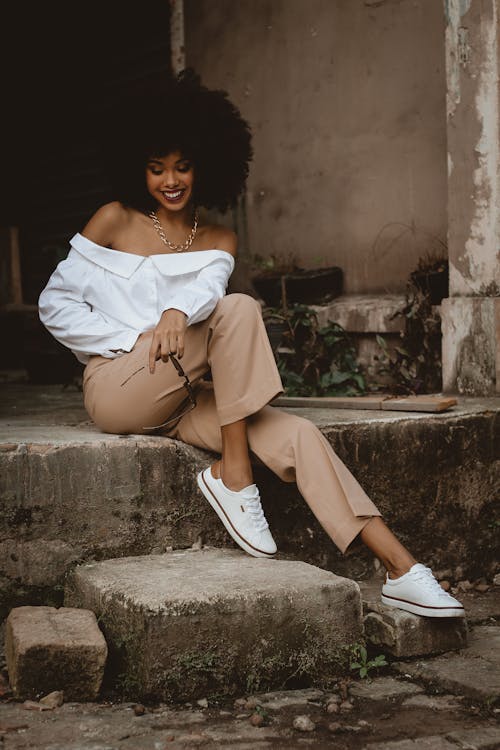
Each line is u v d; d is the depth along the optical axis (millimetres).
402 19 5113
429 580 2686
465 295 4180
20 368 7566
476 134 4098
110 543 2896
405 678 2578
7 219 8586
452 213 4211
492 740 2137
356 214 5406
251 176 6098
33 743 2105
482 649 2748
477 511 3639
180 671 2373
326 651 2557
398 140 5148
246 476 2846
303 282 5309
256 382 2791
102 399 2994
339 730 2195
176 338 2717
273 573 2660
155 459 2957
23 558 2783
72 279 3078
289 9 5785
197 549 3020
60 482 2820
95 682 2367
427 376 4648
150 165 3062
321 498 2764
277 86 5895
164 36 6797
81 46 7672
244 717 2289
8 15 8234
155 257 3086
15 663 2350
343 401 3777
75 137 7844
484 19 4039
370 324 4926
